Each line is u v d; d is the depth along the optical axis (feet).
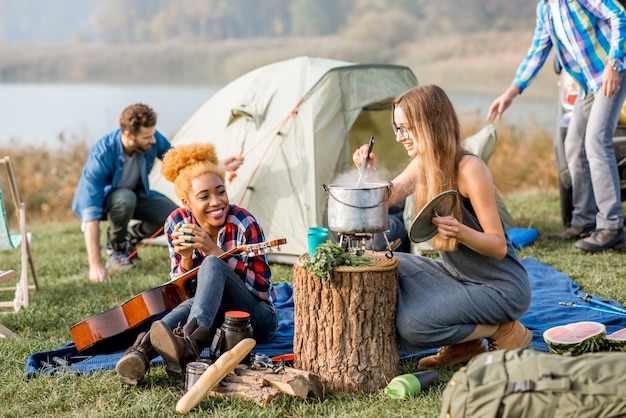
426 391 10.77
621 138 20.22
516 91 18.75
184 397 10.27
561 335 11.64
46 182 38.24
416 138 10.82
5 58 175.73
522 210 25.04
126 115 18.86
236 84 21.83
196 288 12.23
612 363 8.58
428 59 127.24
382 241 18.08
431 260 11.75
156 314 12.34
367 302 10.58
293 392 10.39
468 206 11.14
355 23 154.30
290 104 19.72
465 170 10.82
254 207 19.43
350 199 10.72
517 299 11.17
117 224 19.62
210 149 12.53
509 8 140.77
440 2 145.48
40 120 85.46
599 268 17.51
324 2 169.78
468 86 98.07
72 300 16.80
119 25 187.62
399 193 11.93
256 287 12.28
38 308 16.15
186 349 10.76
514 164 39.93
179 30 182.91
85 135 44.80
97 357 12.55
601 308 14.53
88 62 171.73
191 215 12.71
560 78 21.04
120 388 11.18
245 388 10.52
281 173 19.27
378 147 20.81
